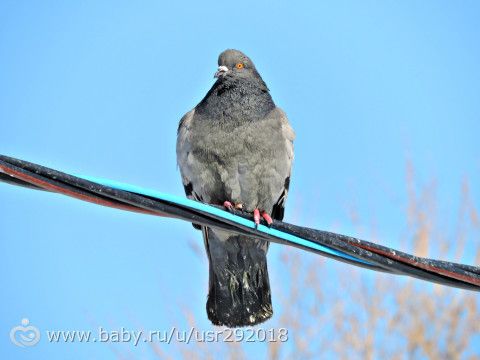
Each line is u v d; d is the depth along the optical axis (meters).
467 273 8.56
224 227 8.45
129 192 7.99
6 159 7.54
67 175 7.74
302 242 8.55
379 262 8.55
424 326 16.77
